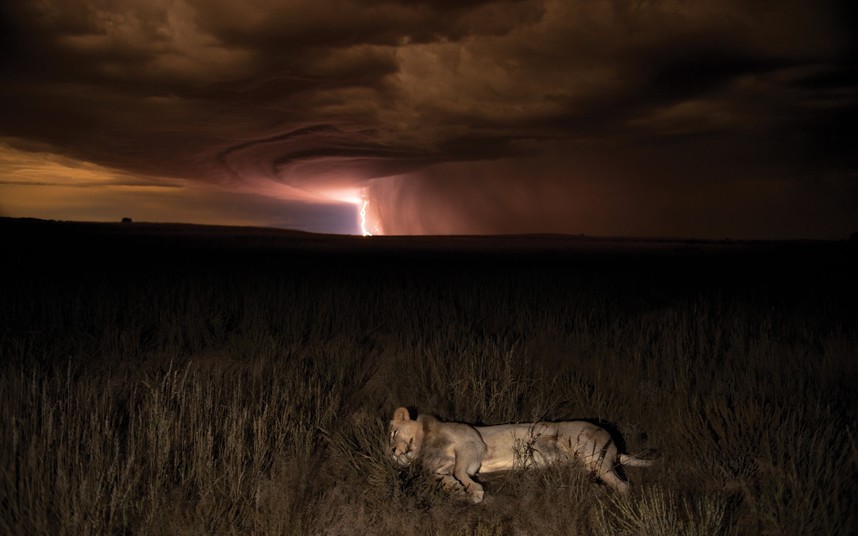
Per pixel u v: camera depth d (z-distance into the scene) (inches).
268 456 207.3
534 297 525.3
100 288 474.6
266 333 372.5
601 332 378.3
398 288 538.6
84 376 283.3
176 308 437.4
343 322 420.5
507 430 203.8
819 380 273.0
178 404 234.5
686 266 1058.7
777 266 1039.6
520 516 177.8
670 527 159.2
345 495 188.5
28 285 497.0
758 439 211.6
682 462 210.4
